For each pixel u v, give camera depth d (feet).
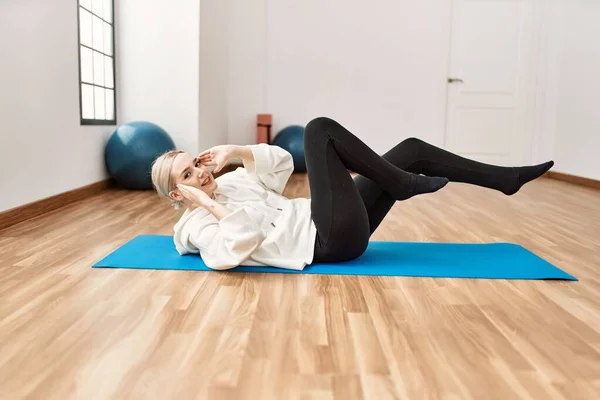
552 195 17.22
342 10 23.47
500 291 6.73
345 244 7.41
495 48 23.63
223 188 7.89
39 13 11.73
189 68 17.60
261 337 5.21
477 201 15.57
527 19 23.45
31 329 5.36
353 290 6.68
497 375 4.48
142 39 17.52
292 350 4.92
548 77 23.66
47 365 4.58
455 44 23.63
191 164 7.51
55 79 12.63
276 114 23.95
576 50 21.59
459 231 10.87
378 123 24.00
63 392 4.14
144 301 6.21
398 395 4.13
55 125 12.67
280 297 6.38
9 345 4.98
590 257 8.75
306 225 7.72
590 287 6.98
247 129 23.90
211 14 19.27
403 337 5.25
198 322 5.58
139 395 4.10
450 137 24.09
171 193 7.66
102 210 12.55
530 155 24.12
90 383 4.28
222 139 22.17
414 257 8.31
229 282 6.94
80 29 14.79
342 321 5.65
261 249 7.47
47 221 11.10
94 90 15.84
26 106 11.21
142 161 15.51
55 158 12.72
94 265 7.63
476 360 4.75
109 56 17.04
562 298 6.50
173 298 6.31
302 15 23.48
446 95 23.86
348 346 5.02
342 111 23.95
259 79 23.68
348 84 23.82
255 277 7.16
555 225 11.75
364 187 7.80
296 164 21.84
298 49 23.63
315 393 4.15
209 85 19.22
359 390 4.20
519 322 5.69
